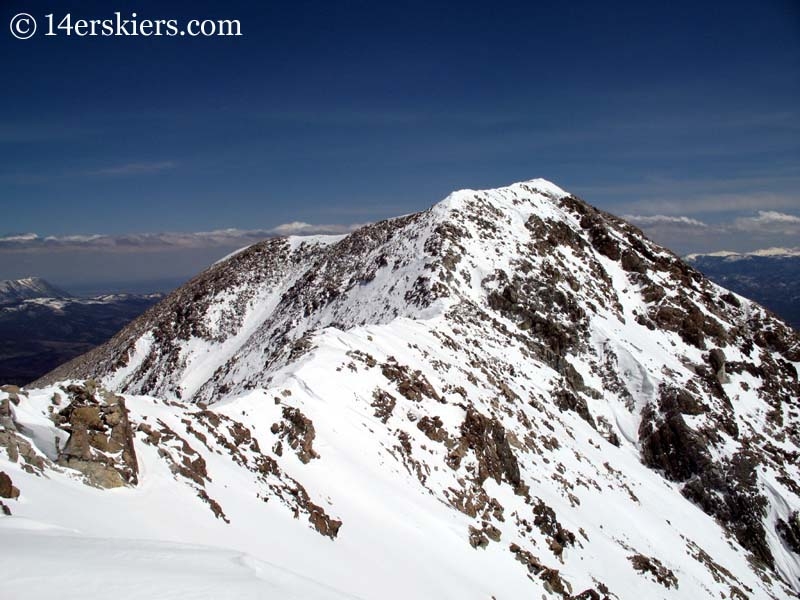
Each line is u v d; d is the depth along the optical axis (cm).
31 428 1350
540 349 5916
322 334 3738
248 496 1747
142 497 1395
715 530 4544
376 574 1733
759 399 6612
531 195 8912
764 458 5412
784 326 8125
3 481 1088
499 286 6372
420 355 3969
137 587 849
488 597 2030
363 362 3275
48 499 1167
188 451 1738
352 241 9131
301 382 2791
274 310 8919
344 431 2608
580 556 2942
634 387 5909
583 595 2495
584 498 3656
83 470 1355
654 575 3131
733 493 5000
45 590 775
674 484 5231
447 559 2153
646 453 5453
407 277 6594
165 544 1123
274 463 2080
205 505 1525
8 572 792
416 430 2994
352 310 6981
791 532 4759
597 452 4706
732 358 7038
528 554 2538
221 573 1005
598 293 7175
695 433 5388
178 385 8331
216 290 9831
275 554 1484
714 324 7431
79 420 1419
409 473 2636
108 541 1052
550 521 3053
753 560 4434
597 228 8394
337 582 1520
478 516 2709
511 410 4147
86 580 834
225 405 2302
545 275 6856
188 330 9188
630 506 3959
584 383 5928
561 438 4403
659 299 7450
